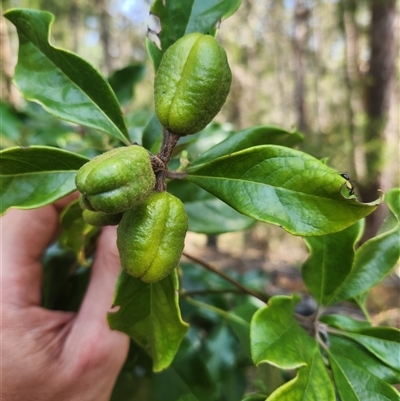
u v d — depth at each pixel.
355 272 0.14
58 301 0.20
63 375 0.15
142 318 0.13
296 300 0.13
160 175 0.10
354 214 0.10
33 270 0.16
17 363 0.15
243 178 0.11
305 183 0.10
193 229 0.18
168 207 0.10
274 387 0.17
